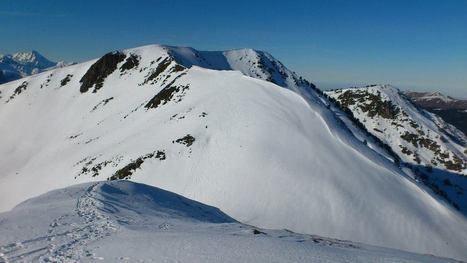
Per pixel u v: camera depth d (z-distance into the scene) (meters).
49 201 32.34
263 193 49.66
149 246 19.03
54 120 133.75
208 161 57.44
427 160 199.00
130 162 63.25
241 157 56.53
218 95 78.56
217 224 28.69
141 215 29.58
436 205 53.31
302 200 48.34
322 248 19.89
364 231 44.88
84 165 75.62
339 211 47.06
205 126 66.62
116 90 132.62
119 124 100.56
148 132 76.12
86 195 33.59
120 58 146.38
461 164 192.88
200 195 51.41
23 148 121.75
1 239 20.19
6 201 81.00
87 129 114.00
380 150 85.12
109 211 28.81
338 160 56.75
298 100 71.50
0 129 141.88
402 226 46.75
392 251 21.50
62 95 150.50
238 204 48.59
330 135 62.88
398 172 61.00
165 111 87.44
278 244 19.80
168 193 42.06
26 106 151.00
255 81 81.31
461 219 52.62
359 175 54.41
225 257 17.34
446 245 45.88
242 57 183.62
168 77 117.25
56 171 83.88
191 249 18.50
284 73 188.12
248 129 63.06
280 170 53.44
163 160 60.06
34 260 17.12
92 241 20.23
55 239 20.41
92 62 164.50
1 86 178.12
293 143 59.50
